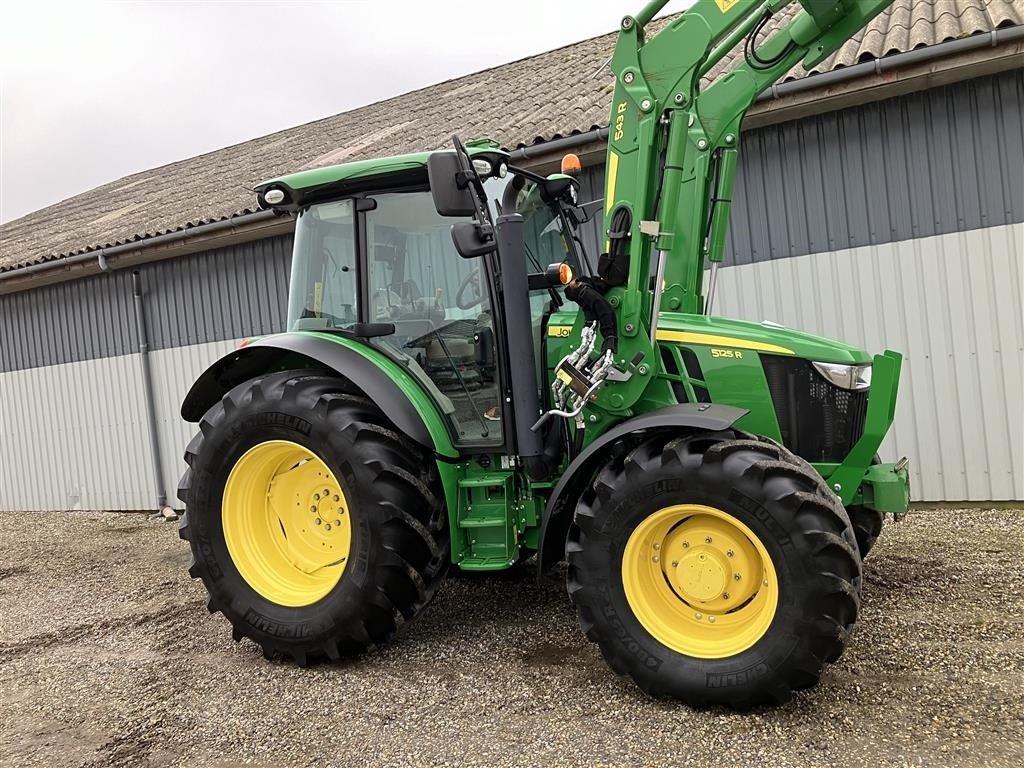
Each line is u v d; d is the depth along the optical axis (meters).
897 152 5.47
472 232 3.20
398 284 3.66
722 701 2.76
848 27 3.25
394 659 3.49
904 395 5.60
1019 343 5.25
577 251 4.22
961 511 5.41
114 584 5.30
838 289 5.71
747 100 3.43
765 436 3.17
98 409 9.02
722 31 3.12
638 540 2.91
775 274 5.90
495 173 3.59
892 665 3.03
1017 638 3.22
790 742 2.54
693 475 2.79
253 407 3.55
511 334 3.28
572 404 3.38
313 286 3.86
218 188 9.40
